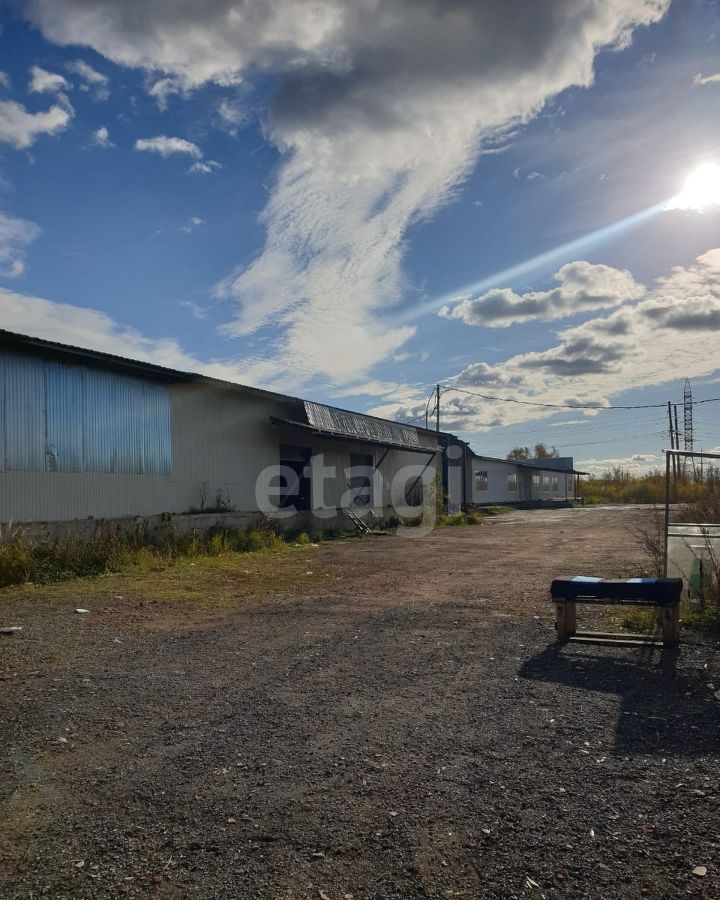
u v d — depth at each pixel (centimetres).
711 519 1308
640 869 285
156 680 553
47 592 985
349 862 292
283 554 1565
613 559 1347
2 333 1147
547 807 337
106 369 1416
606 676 558
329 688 530
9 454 1186
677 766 383
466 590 1005
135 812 336
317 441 2248
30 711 479
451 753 403
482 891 272
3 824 326
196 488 1684
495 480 4472
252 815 332
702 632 699
